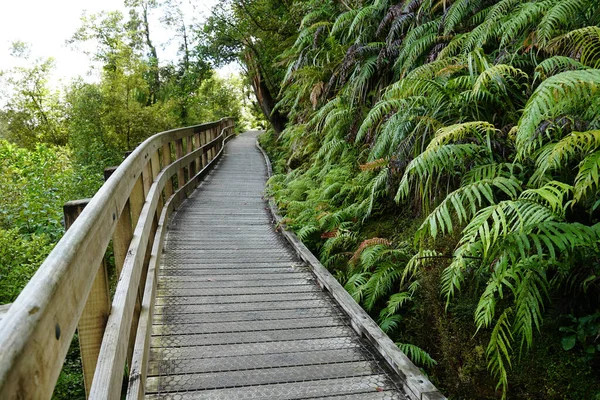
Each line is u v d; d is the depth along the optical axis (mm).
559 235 1702
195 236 4680
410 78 3143
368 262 3262
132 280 1858
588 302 2008
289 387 2045
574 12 2598
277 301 3068
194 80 16125
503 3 3195
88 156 10805
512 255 1773
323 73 6320
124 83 12312
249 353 2344
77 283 908
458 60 3213
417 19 4301
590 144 1781
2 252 3947
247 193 7137
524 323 1769
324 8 7184
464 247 1935
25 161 8898
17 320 566
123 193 1948
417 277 2924
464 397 2266
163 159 5508
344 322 2760
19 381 521
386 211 4117
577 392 1858
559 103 1944
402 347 2496
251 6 12055
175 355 2297
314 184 5652
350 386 2064
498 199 2539
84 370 1399
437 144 2396
